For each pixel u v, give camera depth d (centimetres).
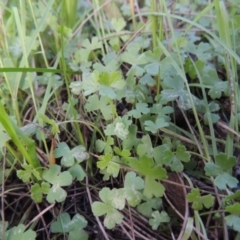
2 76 16
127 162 13
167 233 13
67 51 18
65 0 17
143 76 15
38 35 16
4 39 17
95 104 14
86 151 14
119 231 13
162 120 13
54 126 13
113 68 15
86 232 13
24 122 16
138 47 16
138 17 21
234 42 15
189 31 19
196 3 21
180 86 14
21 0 15
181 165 12
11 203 14
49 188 13
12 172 15
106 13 21
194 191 12
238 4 16
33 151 13
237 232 12
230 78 14
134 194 12
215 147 13
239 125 14
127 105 16
